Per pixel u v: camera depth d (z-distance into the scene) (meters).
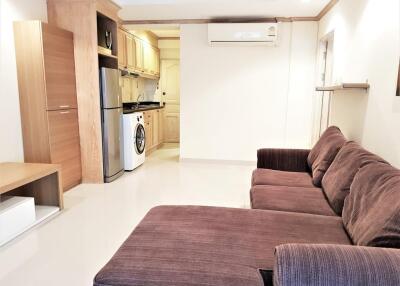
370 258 1.05
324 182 2.38
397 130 2.09
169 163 5.32
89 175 4.04
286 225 1.77
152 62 6.75
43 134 3.29
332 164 2.39
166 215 1.88
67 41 3.58
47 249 2.37
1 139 3.09
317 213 2.04
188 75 5.15
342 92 3.29
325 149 2.69
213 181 4.26
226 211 1.95
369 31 2.62
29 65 3.18
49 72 3.26
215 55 5.03
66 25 3.70
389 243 1.26
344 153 2.27
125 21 5.01
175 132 7.59
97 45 3.75
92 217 2.98
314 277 1.03
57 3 3.66
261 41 4.76
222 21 4.88
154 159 5.64
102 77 3.88
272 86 5.01
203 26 4.96
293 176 2.87
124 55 5.12
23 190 3.12
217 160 5.34
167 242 1.55
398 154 2.07
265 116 5.11
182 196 3.62
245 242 1.56
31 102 3.24
